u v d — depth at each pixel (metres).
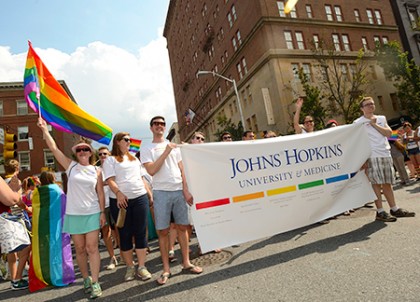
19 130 32.53
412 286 2.58
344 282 2.86
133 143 9.57
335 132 4.86
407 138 9.23
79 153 3.75
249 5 26.81
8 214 4.21
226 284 3.28
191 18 45.50
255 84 27.55
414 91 27.09
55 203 4.48
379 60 27.77
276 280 3.17
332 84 25.67
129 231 3.91
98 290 3.51
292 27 25.84
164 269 3.71
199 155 3.99
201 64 43.25
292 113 23.72
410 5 34.41
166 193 3.77
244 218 4.04
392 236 3.97
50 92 4.86
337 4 28.42
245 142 4.29
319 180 4.59
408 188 7.73
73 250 7.93
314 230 4.96
